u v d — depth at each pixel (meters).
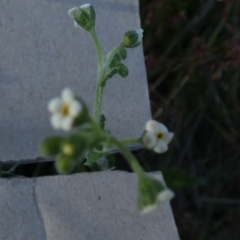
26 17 0.31
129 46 0.27
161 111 0.36
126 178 0.29
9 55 0.30
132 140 0.24
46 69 0.30
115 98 0.31
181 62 0.37
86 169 0.32
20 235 0.28
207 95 0.39
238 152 0.39
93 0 0.32
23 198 0.28
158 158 0.37
